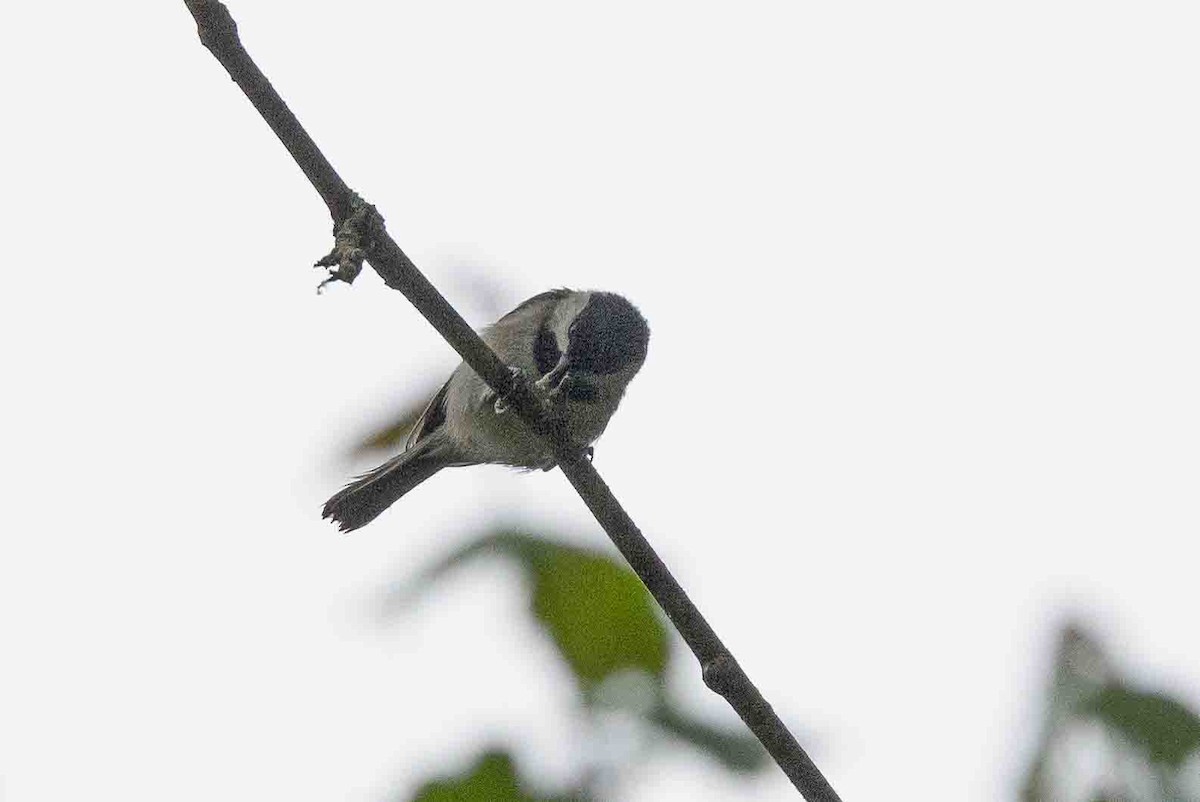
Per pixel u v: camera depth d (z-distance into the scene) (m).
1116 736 4.28
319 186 5.72
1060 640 4.53
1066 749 4.30
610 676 5.66
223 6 5.41
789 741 5.51
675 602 5.87
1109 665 4.45
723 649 5.73
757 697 5.57
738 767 5.34
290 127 5.59
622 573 5.92
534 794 5.20
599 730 5.43
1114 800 4.16
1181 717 4.19
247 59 5.48
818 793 5.46
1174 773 4.13
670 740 5.41
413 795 5.23
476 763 5.29
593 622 5.74
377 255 5.91
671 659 5.74
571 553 5.93
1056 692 4.45
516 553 5.92
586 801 5.21
